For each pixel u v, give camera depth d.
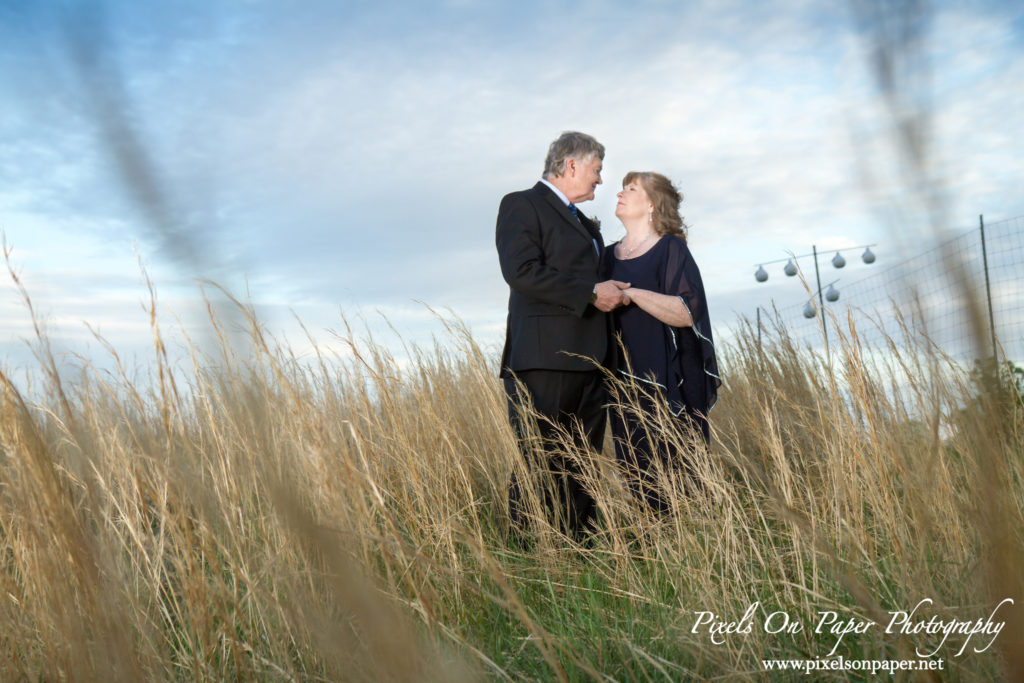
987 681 1.33
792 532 2.00
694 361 3.31
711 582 2.01
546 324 3.17
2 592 1.74
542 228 3.21
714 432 3.11
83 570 1.34
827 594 1.86
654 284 3.36
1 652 1.62
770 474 2.72
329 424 1.98
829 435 2.66
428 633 1.48
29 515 1.56
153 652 1.49
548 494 3.09
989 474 0.39
